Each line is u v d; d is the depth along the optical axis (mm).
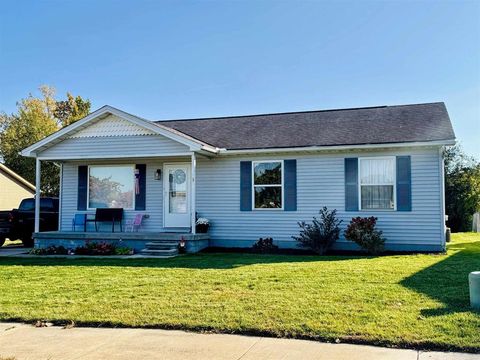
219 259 12078
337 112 17672
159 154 14758
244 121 18234
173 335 5684
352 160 14414
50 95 39469
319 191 14695
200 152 14719
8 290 8359
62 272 10320
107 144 15281
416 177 13789
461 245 16078
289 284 8156
